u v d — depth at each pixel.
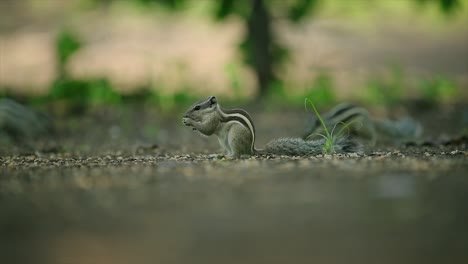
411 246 6.18
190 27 38.50
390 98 23.09
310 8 25.09
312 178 9.12
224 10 25.23
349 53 32.53
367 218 7.09
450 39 37.22
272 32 25.20
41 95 23.56
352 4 27.97
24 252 6.16
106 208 7.70
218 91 25.69
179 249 6.20
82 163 11.15
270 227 6.84
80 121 20.77
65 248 6.26
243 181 9.02
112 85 23.34
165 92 23.34
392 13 38.00
